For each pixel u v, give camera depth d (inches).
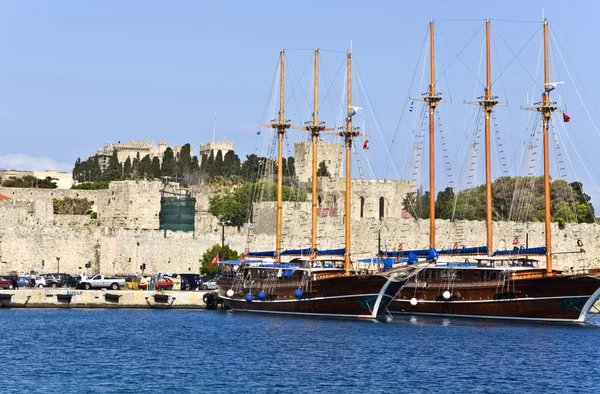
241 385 3678.6
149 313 5949.8
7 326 5157.5
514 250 6072.8
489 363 4153.5
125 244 7864.2
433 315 5836.6
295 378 3809.1
